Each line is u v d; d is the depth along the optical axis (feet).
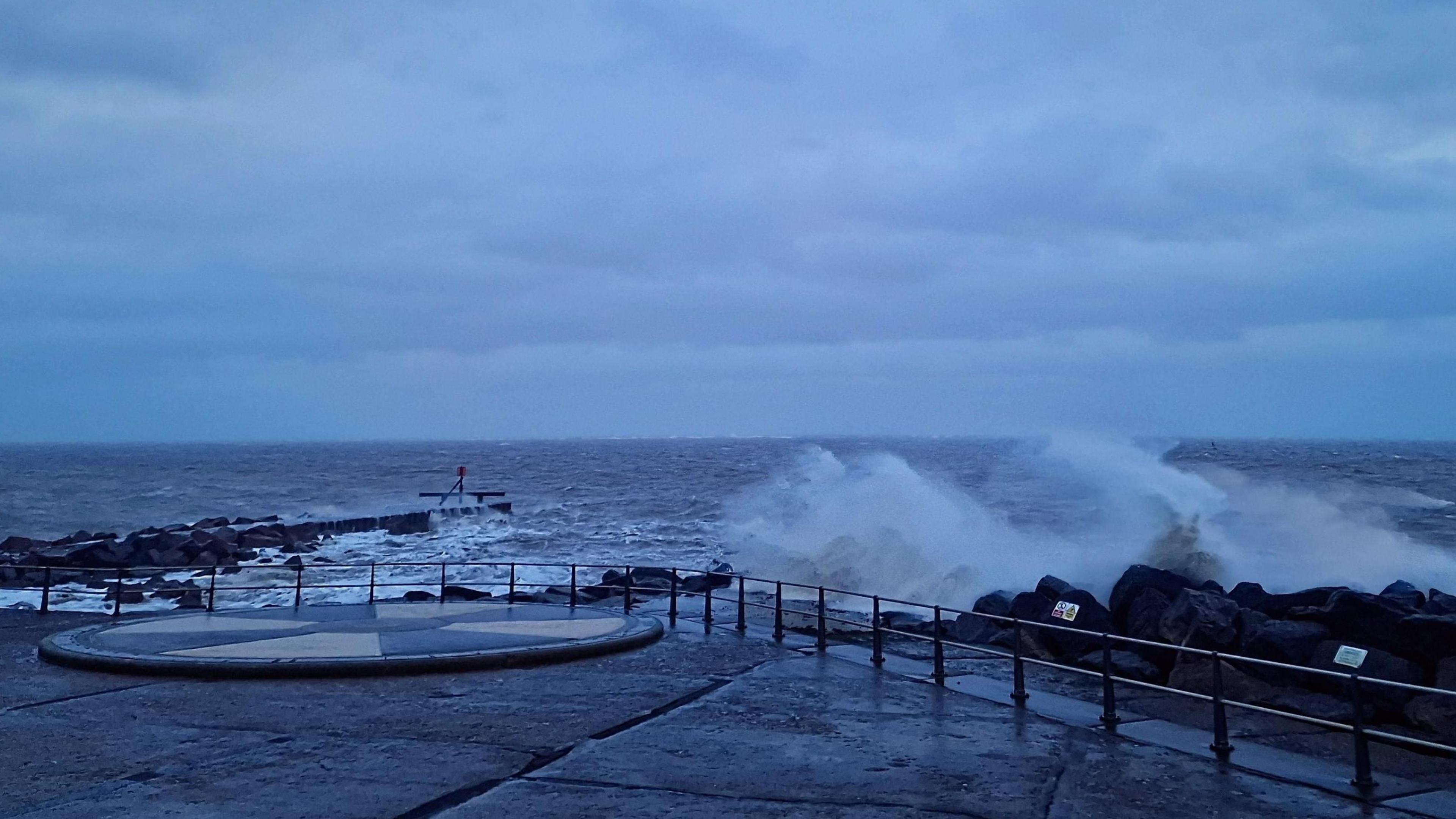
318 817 21.43
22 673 38.04
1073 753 27.81
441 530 165.89
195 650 40.29
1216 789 24.56
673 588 54.29
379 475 371.15
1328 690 37.04
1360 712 25.07
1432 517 136.46
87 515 205.67
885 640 51.44
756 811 22.12
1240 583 60.59
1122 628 50.16
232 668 36.83
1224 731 28.09
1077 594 50.52
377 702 33.24
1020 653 34.83
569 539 139.44
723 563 91.91
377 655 39.09
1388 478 232.73
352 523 163.22
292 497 254.88
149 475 374.43
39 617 56.29
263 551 133.59
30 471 398.01
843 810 22.35
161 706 32.35
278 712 31.58
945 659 44.96
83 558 110.52
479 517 184.24
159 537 119.85
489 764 25.80
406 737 28.53
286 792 23.20
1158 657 44.88
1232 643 41.78
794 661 42.78
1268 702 36.94
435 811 21.85
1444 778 26.86
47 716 30.91
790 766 25.96
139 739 28.19
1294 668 26.43
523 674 38.60
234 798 22.71
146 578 98.94
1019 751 27.96
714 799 23.02
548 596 74.84
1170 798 23.70
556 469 372.99
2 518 192.75
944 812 22.27
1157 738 30.07
